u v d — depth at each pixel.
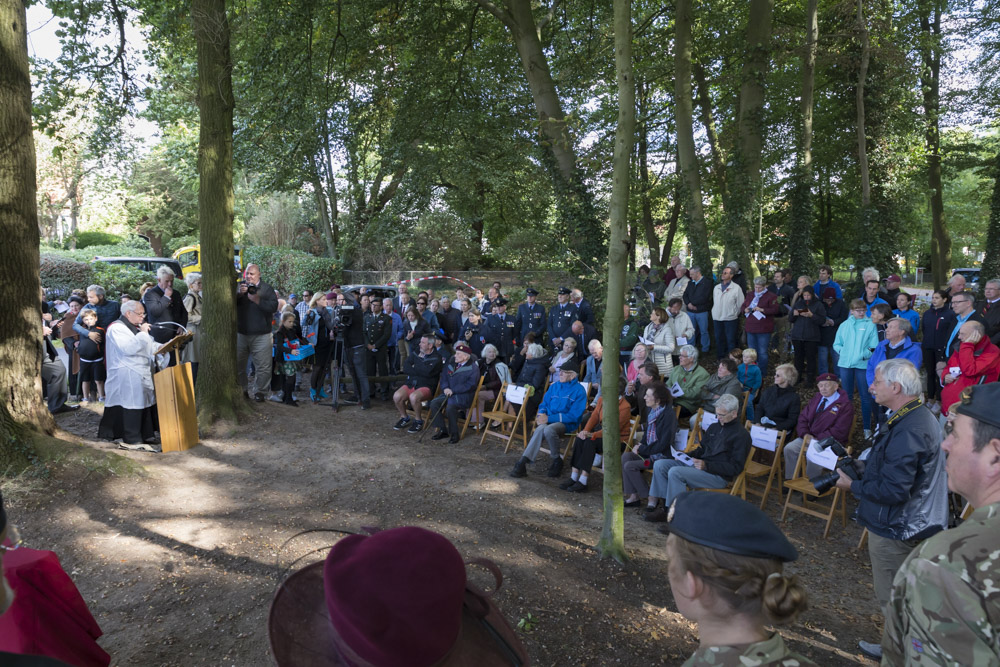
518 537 5.39
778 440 6.79
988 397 1.70
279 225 27.23
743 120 14.09
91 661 2.98
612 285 4.85
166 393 7.04
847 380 8.77
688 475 6.21
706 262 13.69
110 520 5.25
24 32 5.93
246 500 5.97
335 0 13.02
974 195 27.27
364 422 9.36
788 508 6.65
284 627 1.19
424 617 1.02
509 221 21.81
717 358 12.06
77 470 5.68
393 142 16.12
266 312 9.35
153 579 4.47
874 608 4.80
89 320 9.38
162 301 8.47
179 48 11.06
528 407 8.80
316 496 6.23
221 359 8.23
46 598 2.80
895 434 3.57
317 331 10.14
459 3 14.97
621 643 4.02
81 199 29.20
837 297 10.57
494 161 17.56
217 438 7.66
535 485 7.17
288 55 12.77
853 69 16.25
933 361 9.04
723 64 18.38
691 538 1.34
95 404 9.25
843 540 6.13
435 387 9.30
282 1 11.88
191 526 5.27
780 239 20.69
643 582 4.75
